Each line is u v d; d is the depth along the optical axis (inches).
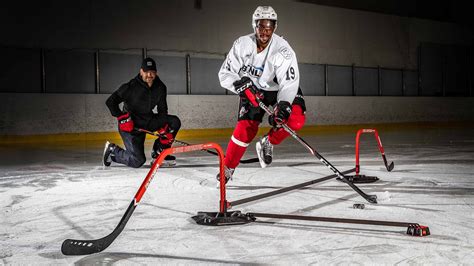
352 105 603.8
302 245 88.6
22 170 214.8
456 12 748.0
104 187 162.1
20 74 442.9
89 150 328.5
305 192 144.3
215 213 108.8
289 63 136.1
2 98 403.5
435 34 715.4
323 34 619.2
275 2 580.1
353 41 644.1
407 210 117.7
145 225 106.1
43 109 420.8
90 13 471.8
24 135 413.4
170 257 82.9
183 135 487.5
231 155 144.9
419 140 379.6
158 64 510.6
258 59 137.4
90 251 81.4
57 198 142.0
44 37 451.8
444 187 151.3
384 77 673.6
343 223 104.3
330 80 626.8
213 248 87.7
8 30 435.8
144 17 500.1
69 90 465.7
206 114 501.4
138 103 205.0
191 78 531.2
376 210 118.2
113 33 484.7
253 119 141.4
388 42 674.2
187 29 525.3
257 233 97.3
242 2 557.6
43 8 449.7
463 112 707.4
